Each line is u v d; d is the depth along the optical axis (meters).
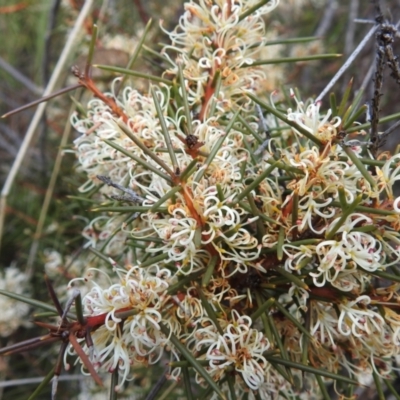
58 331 0.16
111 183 0.19
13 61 0.64
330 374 0.18
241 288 0.20
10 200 0.52
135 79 0.36
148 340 0.18
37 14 0.62
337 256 0.18
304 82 0.52
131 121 0.22
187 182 0.18
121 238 0.26
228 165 0.19
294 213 0.18
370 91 0.38
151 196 0.18
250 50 0.26
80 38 0.46
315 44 0.53
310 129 0.18
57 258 0.40
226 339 0.18
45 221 0.48
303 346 0.19
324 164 0.17
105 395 0.41
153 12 0.50
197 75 0.23
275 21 0.57
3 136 0.63
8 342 0.46
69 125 0.39
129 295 0.18
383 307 0.19
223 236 0.18
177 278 0.20
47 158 0.52
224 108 0.23
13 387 0.47
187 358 0.18
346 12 0.57
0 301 0.45
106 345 0.18
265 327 0.18
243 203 0.18
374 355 0.21
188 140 0.18
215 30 0.23
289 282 0.19
